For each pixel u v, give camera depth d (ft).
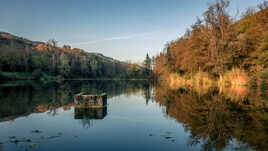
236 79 92.73
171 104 44.29
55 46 306.96
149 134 21.15
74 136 20.15
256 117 29.07
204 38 104.99
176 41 170.81
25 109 36.91
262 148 16.61
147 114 32.96
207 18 101.04
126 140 19.02
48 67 290.56
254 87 84.38
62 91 81.41
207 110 35.45
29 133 21.17
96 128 23.52
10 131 21.91
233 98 51.88
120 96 65.98
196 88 90.58
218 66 99.04
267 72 82.53
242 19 108.68
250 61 96.12
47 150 15.99
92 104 38.09
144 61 425.28
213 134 20.95
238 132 21.65
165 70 180.55
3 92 72.23
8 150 15.88
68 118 28.94
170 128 23.68
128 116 31.12
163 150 16.29
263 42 86.69
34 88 97.71
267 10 93.40
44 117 29.68
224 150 16.29
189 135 20.79
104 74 486.38
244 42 93.30
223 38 96.43
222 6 96.02
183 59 130.82
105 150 16.17
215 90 76.64
